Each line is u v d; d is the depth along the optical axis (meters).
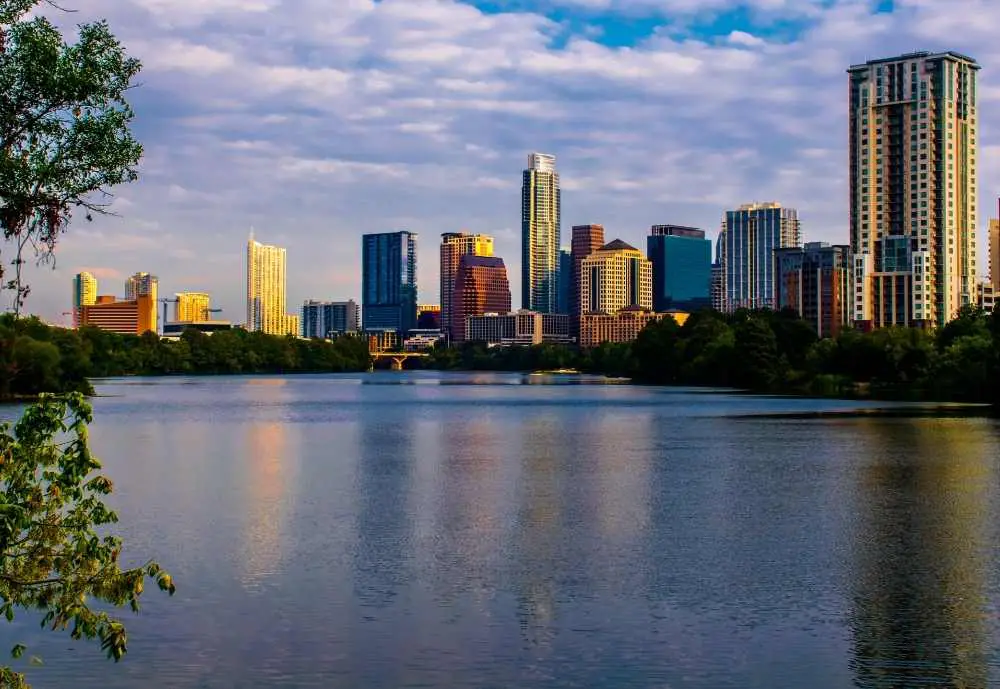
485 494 89.06
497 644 46.00
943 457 114.12
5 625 48.78
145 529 72.75
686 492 89.81
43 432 28.98
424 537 69.81
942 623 49.09
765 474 101.50
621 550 65.50
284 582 57.16
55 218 38.16
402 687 41.03
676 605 52.34
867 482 95.31
